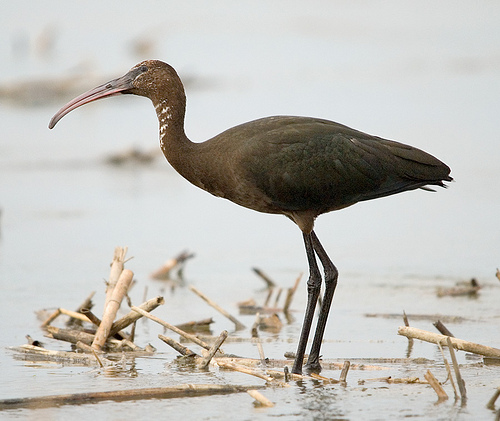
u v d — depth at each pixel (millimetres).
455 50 40594
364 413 8594
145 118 29000
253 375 9664
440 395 8969
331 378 9703
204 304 13414
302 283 14633
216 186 10984
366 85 33125
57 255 15883
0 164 23141
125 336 11281
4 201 19656
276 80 34719
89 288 13992
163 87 11211
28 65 36906
